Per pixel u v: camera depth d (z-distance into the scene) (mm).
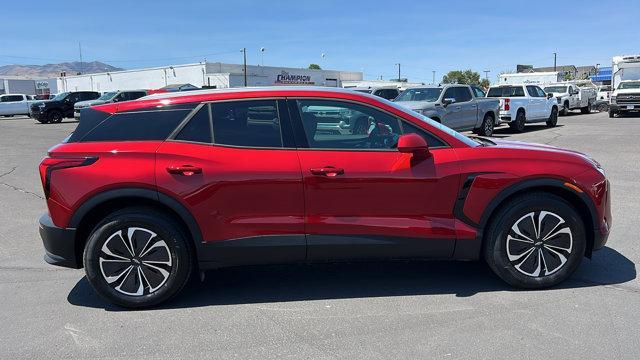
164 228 4172
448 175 4273
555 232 4402
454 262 5277
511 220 4348
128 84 66500
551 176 4336
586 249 4598
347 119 4367
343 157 4227
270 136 4273
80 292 4695
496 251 4395
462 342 3615
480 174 4301
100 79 69688
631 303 4188
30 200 8672
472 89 17453
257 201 4168
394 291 4562
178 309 4297
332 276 4965
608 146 14148
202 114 4289
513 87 20656
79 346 3684
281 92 4383
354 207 4238
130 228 4172
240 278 4961
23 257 5691
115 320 4102
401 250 4320
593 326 3805
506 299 4320
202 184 4113
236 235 4191
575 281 4660
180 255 4223
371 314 4105
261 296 4527
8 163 13039
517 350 3492
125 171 4102
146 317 4148
